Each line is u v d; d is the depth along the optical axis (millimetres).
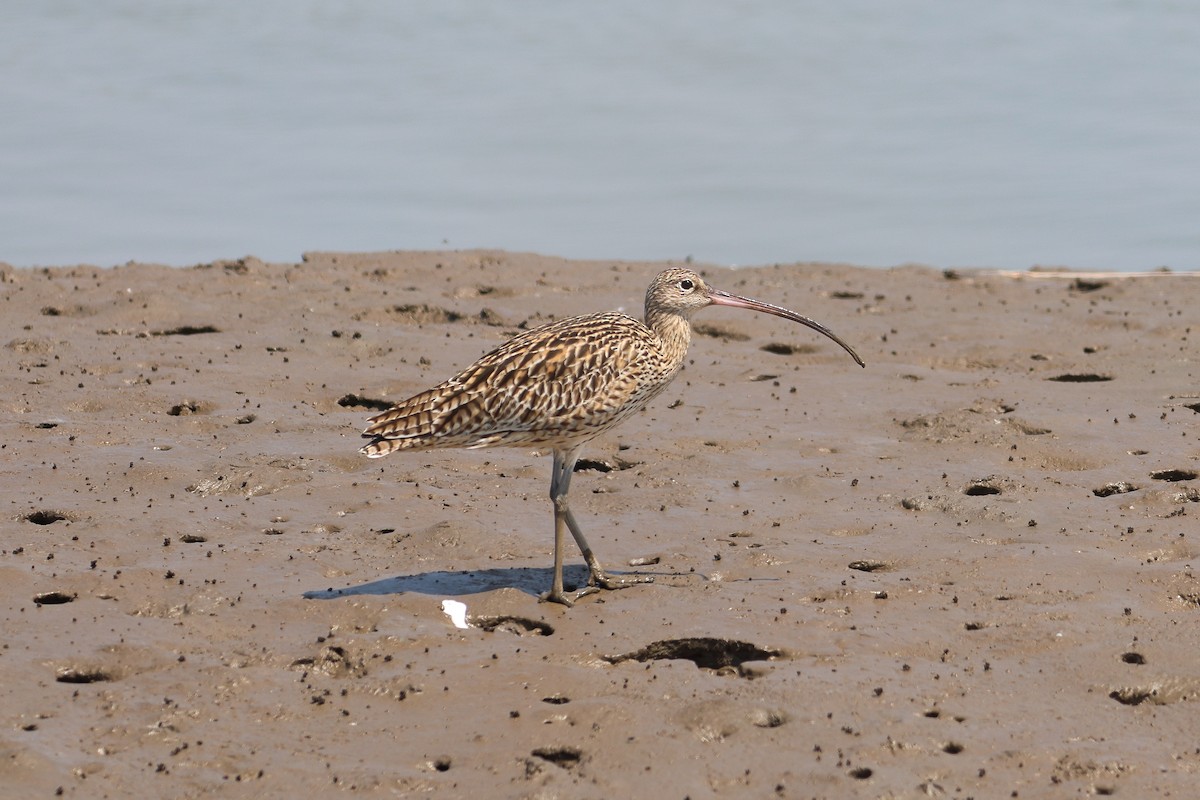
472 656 12055
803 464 16797
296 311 23031
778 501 15633
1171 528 14523
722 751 10602
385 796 10086
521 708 11211
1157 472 16375
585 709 11117
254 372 19953
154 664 11836
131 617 12688
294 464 16625
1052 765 10383
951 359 21547
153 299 23016
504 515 15273
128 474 16125
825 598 13125
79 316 22672
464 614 12898
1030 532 14586
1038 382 20141
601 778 10281
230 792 10117
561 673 11695
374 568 13859
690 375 20609
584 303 24094
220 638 12383
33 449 16828
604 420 13625
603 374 13547
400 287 24938
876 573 13680
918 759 10453
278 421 18047
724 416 18641
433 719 11117
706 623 12602
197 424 17953
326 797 10078
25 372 19703
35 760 10281
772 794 10078
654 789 10148
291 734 10883
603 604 13125
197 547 14219
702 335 23094
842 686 11422
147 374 19750
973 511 15141
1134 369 20547
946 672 11719
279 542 14398
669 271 14820
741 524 15000
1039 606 12812
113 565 13758
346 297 23875
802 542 14453
